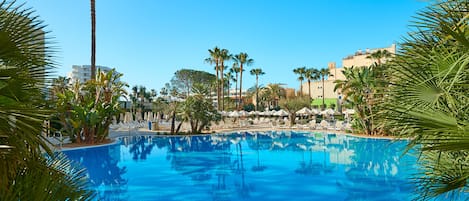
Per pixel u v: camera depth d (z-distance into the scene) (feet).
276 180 36.91
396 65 9.88
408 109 8.12
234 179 37.96
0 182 7.04
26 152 7.11
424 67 8.84
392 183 33.68
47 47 8.12
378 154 52.90
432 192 10.32
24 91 7.59
